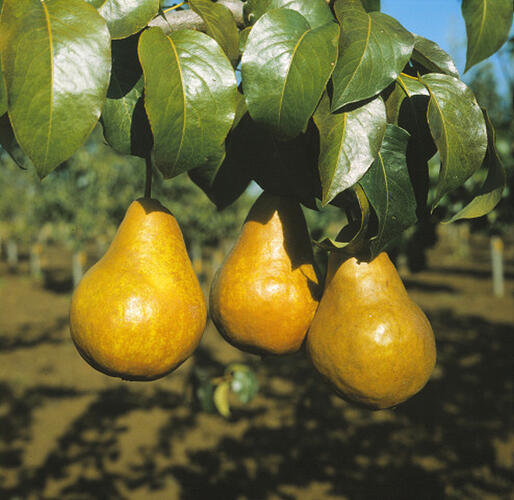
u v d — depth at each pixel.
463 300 16.53
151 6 0.99
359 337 1.12
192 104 0.96
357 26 0.99
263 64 0.95
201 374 4.63
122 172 14.90
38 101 0.85
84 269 23.03
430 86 1.07
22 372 9.92
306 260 1.25
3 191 22.36
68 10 0.88
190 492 5.69
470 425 6.98
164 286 1.15
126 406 8.18
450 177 1.06
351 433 6.99
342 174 0.98
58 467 6.24
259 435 7.03
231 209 15.58
